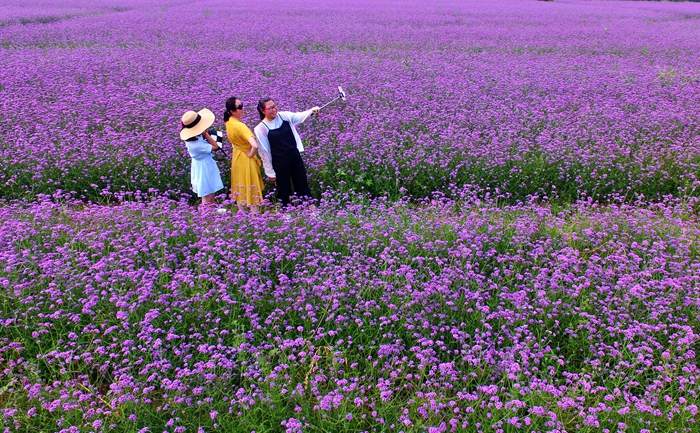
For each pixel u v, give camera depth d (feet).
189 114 20.61
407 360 13.34
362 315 14.51
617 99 35.42
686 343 13.44
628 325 14.34
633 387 12.87
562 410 11.73
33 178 23.09
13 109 29.55
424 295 14.51
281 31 63.05
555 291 15.43
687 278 15.60
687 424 11.43
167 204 20.62
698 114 31.50
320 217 19.56
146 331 12.99
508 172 24.88
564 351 14.08
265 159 21.59
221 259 16.58
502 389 11.94
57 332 13.69
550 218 20.38
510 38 63.00
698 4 124.77
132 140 25.80
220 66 42.68
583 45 58.54
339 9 90.58
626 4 123.44
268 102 20.84
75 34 58.65
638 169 24.49
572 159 25.22
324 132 28.19
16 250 16.72
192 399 12.01
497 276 16.34
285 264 17.11
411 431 10.81
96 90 34.12
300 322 14.40
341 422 11.31
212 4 96.99
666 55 53.06
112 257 15.58
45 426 11.34
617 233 19.07
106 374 13.28
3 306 14.11
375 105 32.17
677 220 19.86
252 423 11.28
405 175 24.73
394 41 58.70
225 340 13.88
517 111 31.76
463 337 13.35
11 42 52.80
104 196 23.91
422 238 17.58
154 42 55.67
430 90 36.60
